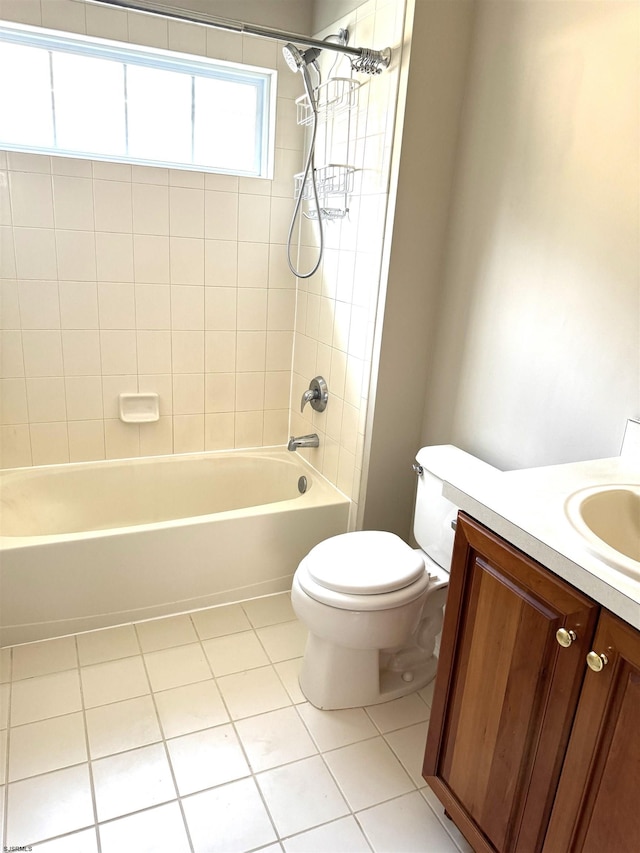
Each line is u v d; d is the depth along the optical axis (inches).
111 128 94.5
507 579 45.2
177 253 98.7
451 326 82.2
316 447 105.0
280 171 101.6
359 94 83.7
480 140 74.0
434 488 73.9
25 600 77.9
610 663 37.0
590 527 45.4
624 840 37.4
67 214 90.3
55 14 82.9
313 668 71.8
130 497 104.7
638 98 54.2
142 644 81.0
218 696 72.6
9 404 95.0
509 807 46.9
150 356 102.0
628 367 57.3
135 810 57.6
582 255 61.2
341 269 92.6
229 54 93.0
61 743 64.4
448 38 73.1
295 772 62.9
